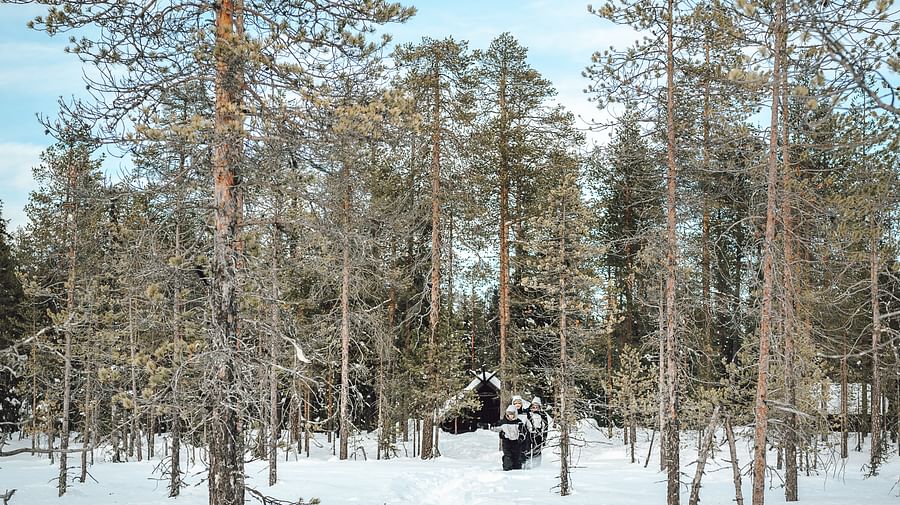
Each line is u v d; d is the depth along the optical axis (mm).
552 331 17734
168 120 9086
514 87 29047
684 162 14859
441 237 26953
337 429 26516
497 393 40625
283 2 10258
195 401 9422
